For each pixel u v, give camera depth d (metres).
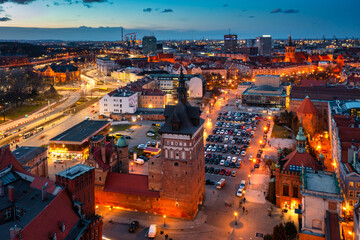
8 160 103.62
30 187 95.56
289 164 114.00
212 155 167.38
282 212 109.56
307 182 94.31
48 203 83.62
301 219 96.88
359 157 112.88
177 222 105.06
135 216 108.81
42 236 70.81
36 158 132.25
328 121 199.75
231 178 138.38
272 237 81.88
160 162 107.00
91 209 93.88
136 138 194.38
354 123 145.75
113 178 114.38
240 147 176.50
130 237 97.19
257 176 139.25
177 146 103.50
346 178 108.25
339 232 82.44
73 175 89.06
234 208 113.06
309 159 113.62
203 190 118.94
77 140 161.38
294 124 194.00
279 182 111.31
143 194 108.94
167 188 106.81
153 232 96.12
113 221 105.56
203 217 107.62
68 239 76.94
